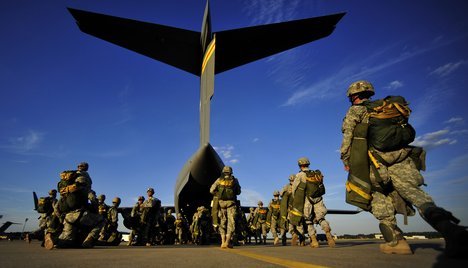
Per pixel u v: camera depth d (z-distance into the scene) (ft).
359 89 10.50
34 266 8.47
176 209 43.73
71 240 19.47
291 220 20.77
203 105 29.76
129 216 35.22
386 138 9.39
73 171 19.90
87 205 20.26
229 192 19.57
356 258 9.41
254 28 27.66
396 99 9.66
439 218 7.89
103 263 9.30
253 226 52.85
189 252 15.05
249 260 9.77
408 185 9.35
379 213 9.98
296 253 12.75
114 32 26.76
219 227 19.86
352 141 10.30
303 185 20.53
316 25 26.99
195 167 31.48
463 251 7.36
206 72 28.19
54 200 30.53
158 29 27.71
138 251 16.25
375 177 9.75
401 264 7.31
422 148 9.70
